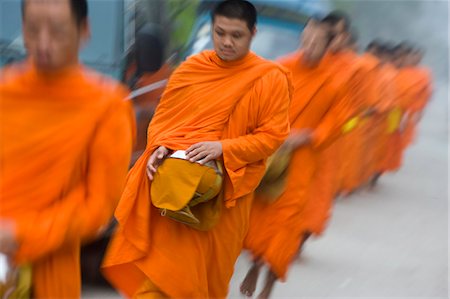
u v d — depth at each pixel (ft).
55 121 25.32
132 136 27.07
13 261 25.76
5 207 25.36
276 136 38.34
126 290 39.24
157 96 48.96
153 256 38.01
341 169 77.20
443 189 91.04
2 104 25.21
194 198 37.01
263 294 46.32
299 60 46.75
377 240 65.00
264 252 45.32
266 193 44.86
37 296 27.30
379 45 93.71
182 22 68.13
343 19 47.57
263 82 38.24
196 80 38.50
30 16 24.47
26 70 25.27
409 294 52.06
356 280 54.03
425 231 69.51
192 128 37.96
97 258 46.55
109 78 49.24
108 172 26.02
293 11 77.41
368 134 81.51
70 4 24.62
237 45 37.60
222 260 39.65
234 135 38.14
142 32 48.93
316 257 58.59
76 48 25.18
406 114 92.02
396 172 100.12
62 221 25.43
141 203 37.81
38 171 25.39
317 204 51.93
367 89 51.34
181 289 38.17
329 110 46.52
